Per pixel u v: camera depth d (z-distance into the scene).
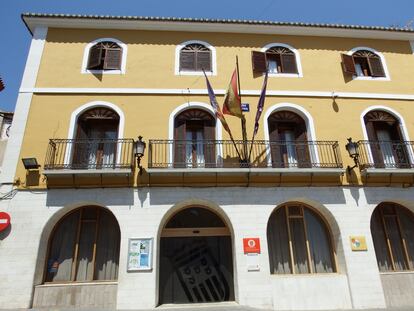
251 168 9.23
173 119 10.27
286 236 9.73
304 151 10.38
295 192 9.57
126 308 8.09
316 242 9.76
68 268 8.83
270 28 11.94
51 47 11.04
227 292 9.16
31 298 8.07
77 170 8.79
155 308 8.16
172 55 11.34
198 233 9.60
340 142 10.46
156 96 10.54
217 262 9.40
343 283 8.94
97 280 8.77
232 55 11.58
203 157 10.14
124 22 11.41
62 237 9.14
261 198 9.40
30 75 10.45
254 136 10.19
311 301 8.70
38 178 9.09
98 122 10.31
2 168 9.11
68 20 11.23
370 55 12.21
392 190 9.89
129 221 8.84
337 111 10.92
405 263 9.77
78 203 9.00
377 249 9.85
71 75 10.65
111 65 10.97
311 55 11.88
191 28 11.78
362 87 11.47
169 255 9.38
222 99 10.75
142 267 8.43
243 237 8.98
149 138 9.91
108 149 10.02
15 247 8.36
